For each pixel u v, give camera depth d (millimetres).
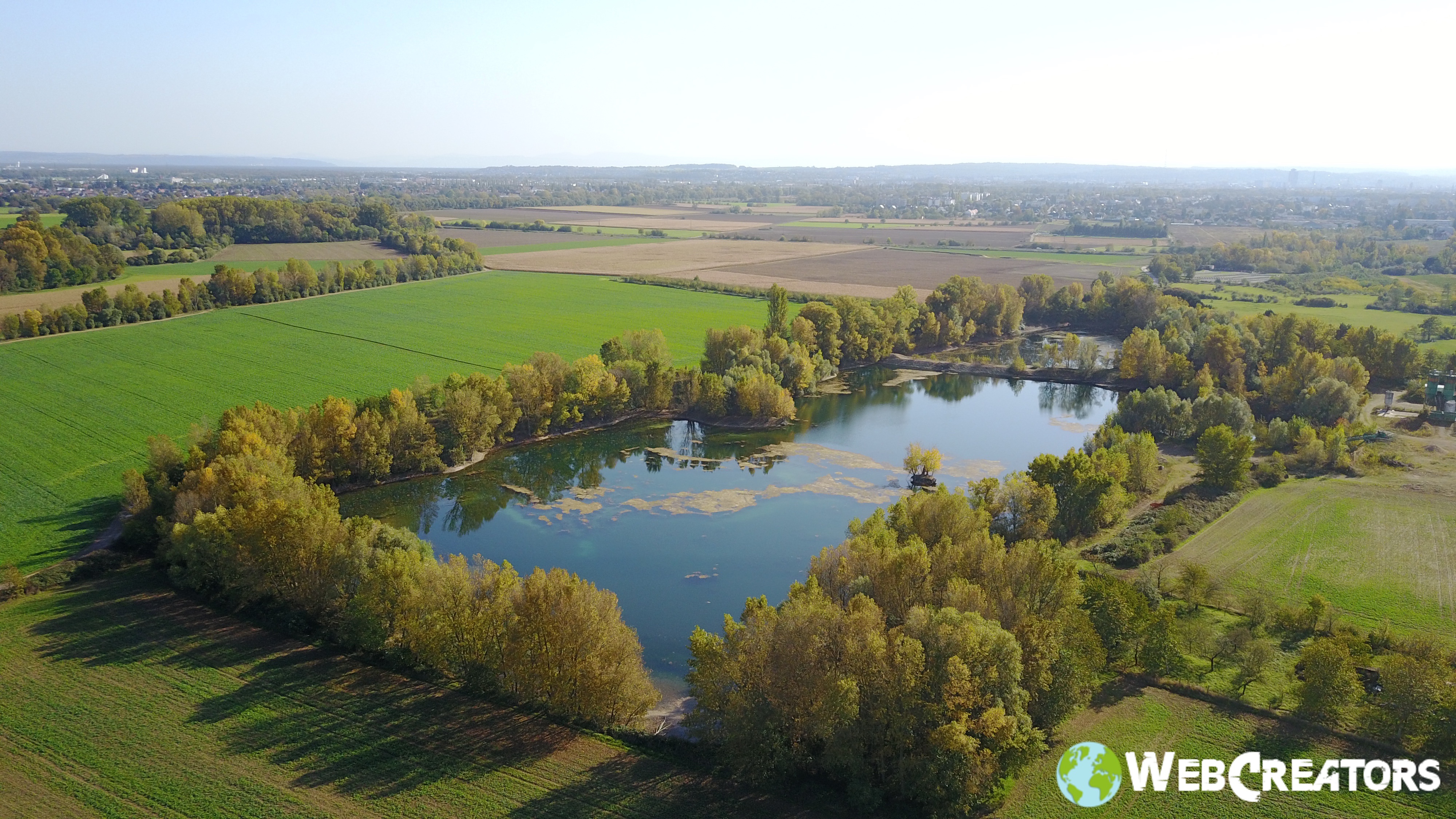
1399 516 104250
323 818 53719
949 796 55031
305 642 74812
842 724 57281
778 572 96750
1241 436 112938
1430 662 67000
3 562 86875
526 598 65188
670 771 59719
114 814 53594
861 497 119312
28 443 119125
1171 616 72625
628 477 126375
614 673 64438
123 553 90125
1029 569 72125
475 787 57094
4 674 68250
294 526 77438
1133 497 110250
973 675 59125
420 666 70438
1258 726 64875
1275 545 96500
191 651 72562
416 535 105438
